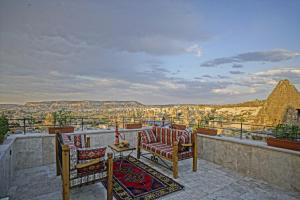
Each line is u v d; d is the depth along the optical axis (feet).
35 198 10.62
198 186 12.36
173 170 13.66
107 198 10.35
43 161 16.07
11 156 12.59
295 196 11.16
